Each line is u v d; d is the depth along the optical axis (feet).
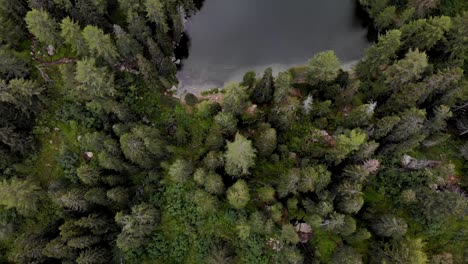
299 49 222.07
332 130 189.88
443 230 174.91
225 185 171.53
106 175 173.88
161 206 179.42
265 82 177.68
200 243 173.99
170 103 198.59
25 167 185.26
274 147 174.70
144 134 167.12
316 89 193.88
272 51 221.66
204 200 162.81
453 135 194.80
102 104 180.34
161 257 174.70
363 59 212.02
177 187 179.83
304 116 191.62
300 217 167.02
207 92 208.23
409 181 180.75
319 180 158.10
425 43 185.88
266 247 168.25
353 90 176.04
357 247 169.27
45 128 191.62
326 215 157.17
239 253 171.12
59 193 165.78
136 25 183.52
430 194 167.32
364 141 164.35
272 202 166.50
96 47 173.88
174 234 176.65
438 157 190.90
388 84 183.32
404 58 187.42
